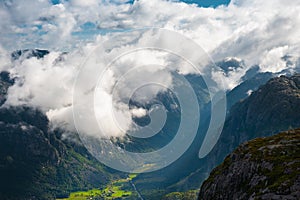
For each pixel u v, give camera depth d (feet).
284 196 223.71
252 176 273.54
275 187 233.76
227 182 296.92
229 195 286.46
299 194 218.18
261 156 282.77
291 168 246.06
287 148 281.95
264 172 263.70
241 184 280.31
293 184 226.79
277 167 257.55
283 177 240.53
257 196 242.17
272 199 227.81
